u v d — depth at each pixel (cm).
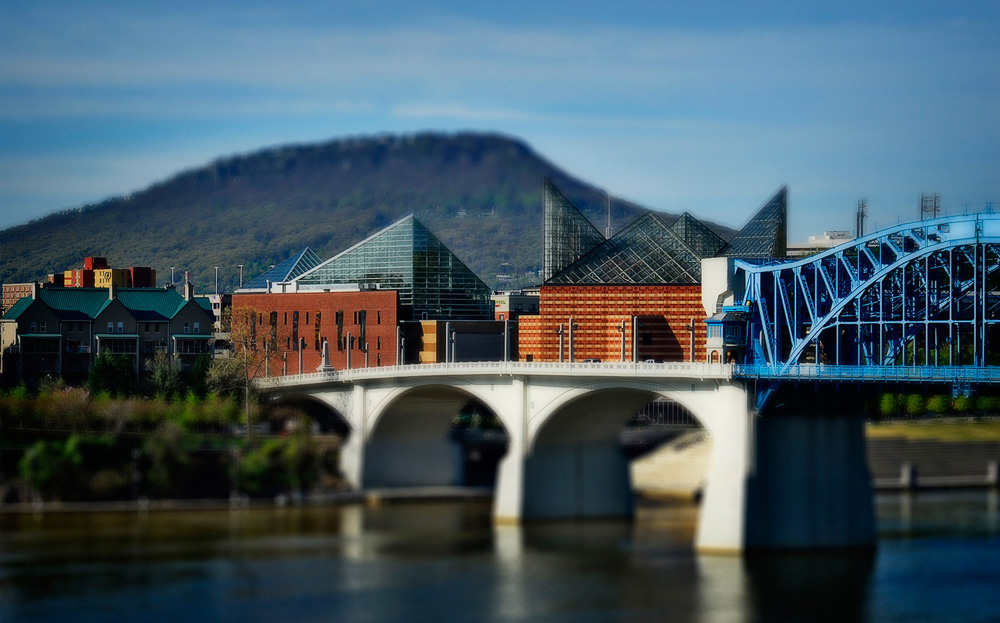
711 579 16412
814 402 18075
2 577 16362
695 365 18375
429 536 19525
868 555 17875
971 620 14688
